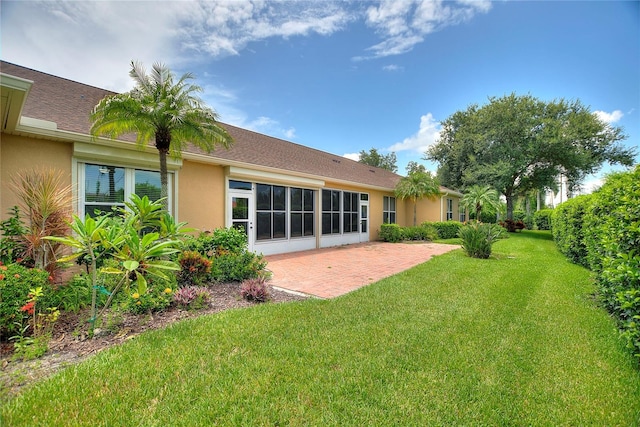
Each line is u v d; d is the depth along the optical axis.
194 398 2.41
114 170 6.81
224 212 9.07
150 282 4.69
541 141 19.34
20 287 3.32
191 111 6.03
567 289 5.68
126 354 3.02
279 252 10.98
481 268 7.71
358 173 17.11
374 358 3.06
